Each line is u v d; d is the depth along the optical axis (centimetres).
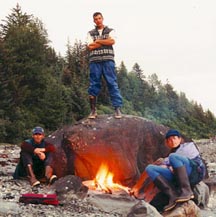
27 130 4203
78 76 6950
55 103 4659
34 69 4738
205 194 911
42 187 945
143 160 1051
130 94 10488
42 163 1006
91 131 1023
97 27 1067
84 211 759
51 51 7494
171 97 13675
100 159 1001
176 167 766
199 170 796
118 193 866
